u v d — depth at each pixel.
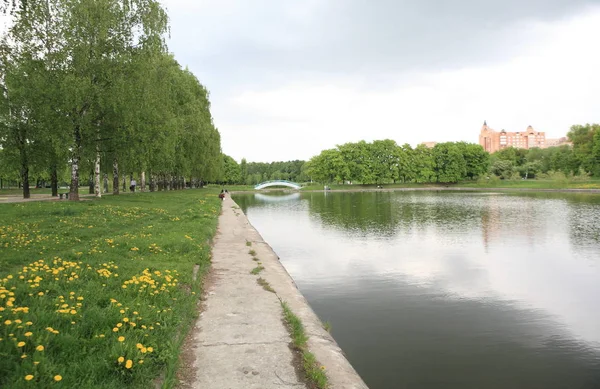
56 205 21.75
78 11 24.17
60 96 23.62
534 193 70.50
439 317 9.66
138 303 6.07
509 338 8.38
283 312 7.16
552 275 13.77
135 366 4.26
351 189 102.12
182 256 10.95
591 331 8.80
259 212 39.91
